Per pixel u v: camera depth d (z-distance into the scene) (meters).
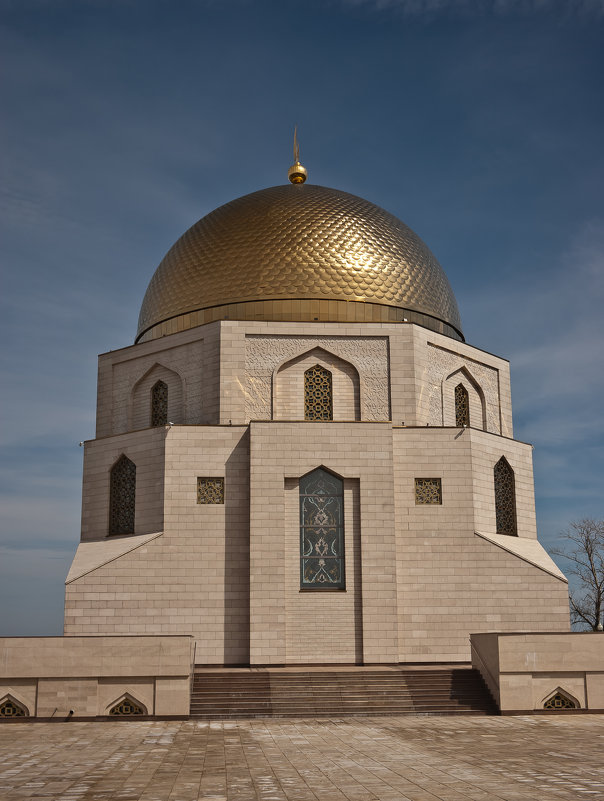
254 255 40.06
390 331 38.31
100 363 41.50
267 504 34.00
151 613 33.47
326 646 33.25
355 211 42.50
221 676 29.80
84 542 37.62
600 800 14.75
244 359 37.53
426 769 18.05
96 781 17.05
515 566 34.97
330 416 37.69
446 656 34.06
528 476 39.78
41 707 26.98
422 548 35.12
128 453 37.28
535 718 27.02
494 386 42.62
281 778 17.20
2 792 16.02
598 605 53.34
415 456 36.06
